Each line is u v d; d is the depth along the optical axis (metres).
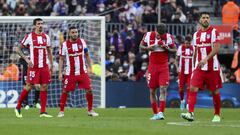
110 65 76.44
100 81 69.75
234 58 77.81
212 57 43.81
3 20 69.00
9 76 69.38
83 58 51.00
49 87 70.06
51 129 35.38
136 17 81.69
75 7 84.25
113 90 72.56
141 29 79.50
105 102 71.44
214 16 87.00
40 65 49.97
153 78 46.59
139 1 83.19
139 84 72.75
